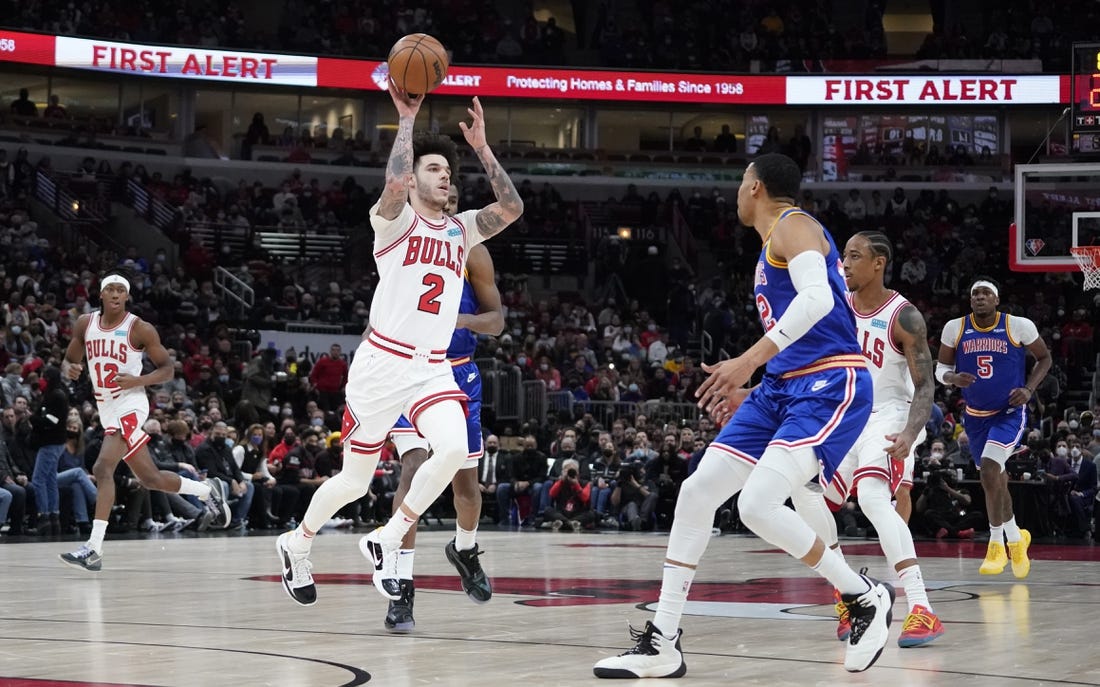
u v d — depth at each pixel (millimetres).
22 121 28609
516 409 21500
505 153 32625
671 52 33031
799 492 4914
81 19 29203
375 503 16797
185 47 29391
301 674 3889
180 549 11125
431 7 33031
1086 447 17812
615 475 17031
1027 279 29375
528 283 30469
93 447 14211
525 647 4625
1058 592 7277
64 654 4355
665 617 4004
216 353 21531
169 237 27969
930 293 29438
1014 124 33125
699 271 31562
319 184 31500
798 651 4574
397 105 4996
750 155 33438
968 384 8477
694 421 21359
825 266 4129
